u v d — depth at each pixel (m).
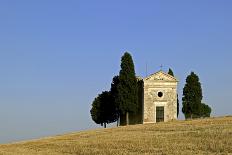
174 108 113.19
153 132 82.38
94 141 75.31
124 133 85.12
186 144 63.62
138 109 116.06
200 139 66.31
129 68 116.50
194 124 89.19
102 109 125.31
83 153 65.00
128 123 115.69
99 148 67.38
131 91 115.62
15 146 82.81
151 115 112.50
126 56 116.88
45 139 91.50
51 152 69.44
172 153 58.12
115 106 118.62
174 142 66.06
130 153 60.53
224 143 62.00
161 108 113.19
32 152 70.75
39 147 77.12
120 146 67.00
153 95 113.12
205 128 78.75
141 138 73.00
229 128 75.69
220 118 99.94
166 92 113.44
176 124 92.69
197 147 61.03
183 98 123.06
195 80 123.12
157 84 113.25
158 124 97.38
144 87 113.06
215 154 56.03
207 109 133.12
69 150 69.06
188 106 122.19
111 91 123.81
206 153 57.06
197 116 122.25
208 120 95.69
